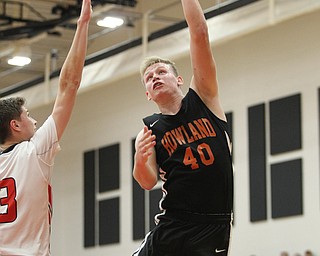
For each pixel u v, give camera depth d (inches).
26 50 960.9
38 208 238.4
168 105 247.4
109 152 1039.6
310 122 775.1
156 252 243.3
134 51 850.1
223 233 241.3
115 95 1042.1
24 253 233.5
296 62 796.6
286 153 798.5
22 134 250.1
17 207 237.1
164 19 903.1
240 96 858.1
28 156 239.5
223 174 239.1
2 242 235.3
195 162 238.1
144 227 963.3
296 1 666.8
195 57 242.5
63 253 1112.8
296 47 798.5
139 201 974.4
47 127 243.3
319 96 766.5
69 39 1035.3
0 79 1186.6
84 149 1095.0
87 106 1098.7
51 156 241.9
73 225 1098.7
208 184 237.8
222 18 739.4
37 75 1186.0
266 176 816.9
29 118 253.6
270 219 807.1
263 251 809.5
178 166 239.5
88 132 1090.1
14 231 235.9
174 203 241.4
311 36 784.3
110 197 1031.0
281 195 796.0
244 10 717.3
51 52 1036.5
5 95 1077.8
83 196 1082.1
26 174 238.2
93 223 1056.2
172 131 243.3
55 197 1136.8
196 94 246.4
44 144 241.0
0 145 251.8
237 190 849.5
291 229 783.1
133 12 878.4
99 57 911.7
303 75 787.4
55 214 1134.4
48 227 242.4
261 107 828.0
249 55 851.4
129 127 1010.1
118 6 844.6
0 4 945.5
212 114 244.2
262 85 832.3
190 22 241.6
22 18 921.5
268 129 820.0
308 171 771.4
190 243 238.8
